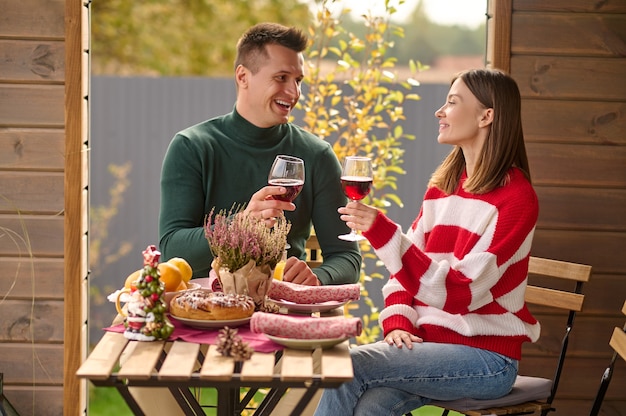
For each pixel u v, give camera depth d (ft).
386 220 8.84
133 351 7.28
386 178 15.33
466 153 9.83
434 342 9.36
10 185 11.41
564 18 11.71
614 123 11.84
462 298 8.92
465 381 9.05
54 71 11.28
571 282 11.95
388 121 19.94
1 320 11.53
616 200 11.90
